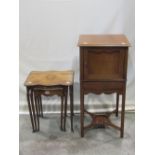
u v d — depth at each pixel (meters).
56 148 2.08
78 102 2.59
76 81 2.53
